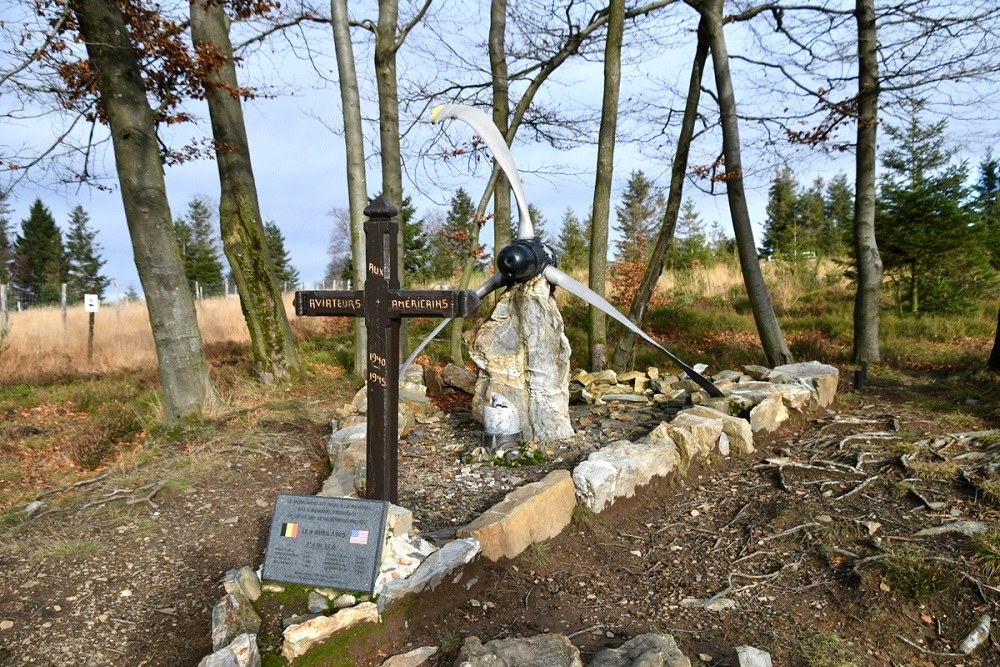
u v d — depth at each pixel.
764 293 9.36
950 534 3.86
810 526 4.16
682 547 4.12
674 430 5.31
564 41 11.17
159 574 3.74
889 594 3.39
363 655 2.93
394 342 3.62
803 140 10.03
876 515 4.23
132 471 5.40
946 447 5.35
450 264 25.45
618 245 26.17
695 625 3.25
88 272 49.06
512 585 3.57
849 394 7.78
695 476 5.24
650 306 16.58
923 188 13.53
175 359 6.77
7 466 6.09
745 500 4.74
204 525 4.36
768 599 3.48
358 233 8.85
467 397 7.94
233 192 9.01
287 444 6.03
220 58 7.79
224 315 17.52
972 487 4.46
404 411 6.75
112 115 6.38
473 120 5.72
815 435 6.11
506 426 5.73
